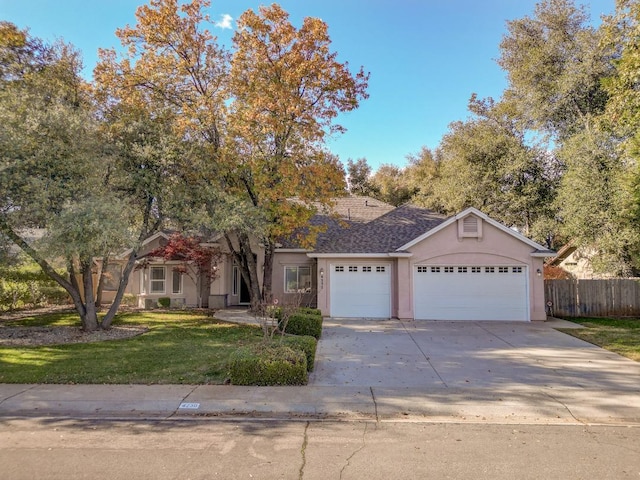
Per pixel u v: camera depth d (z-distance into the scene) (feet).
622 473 14.43
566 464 15.15
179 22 50.55
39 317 54.60
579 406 21.68
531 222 88.58
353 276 57.62
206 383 25.31
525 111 85.61
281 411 20.95
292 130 51.62
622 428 19.03
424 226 61.05
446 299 55.21
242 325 48.47
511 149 84.43
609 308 59.06
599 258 66.74
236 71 49.88
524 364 30.66
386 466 14.92
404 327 48.70
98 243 34.12
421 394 23.53
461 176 91.30
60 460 15.24
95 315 44.34
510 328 48.06
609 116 39.42
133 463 15.01
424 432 18.38
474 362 31.27
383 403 22.07
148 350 34.45
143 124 42.42
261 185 49.32
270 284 58.39
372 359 32.19
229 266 70.90
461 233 54.85
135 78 49.73
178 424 19.21
